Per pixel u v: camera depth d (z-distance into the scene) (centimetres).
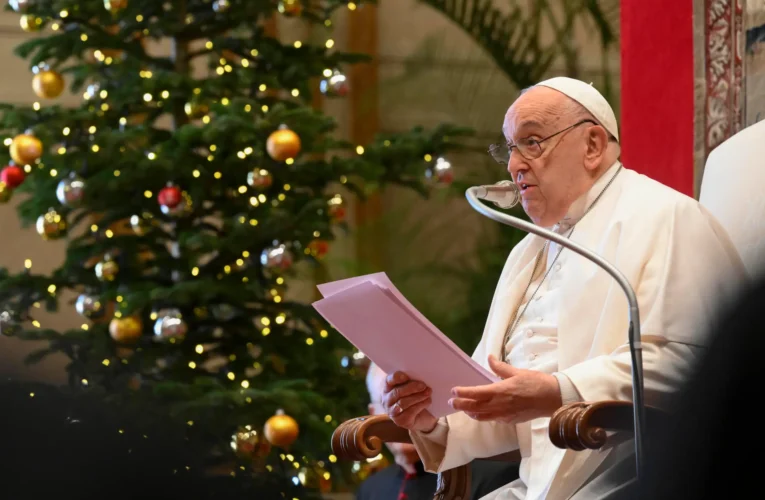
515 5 1152
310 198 804
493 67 1187
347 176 820
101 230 794
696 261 352
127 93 779
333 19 1171
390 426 384
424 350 346
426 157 827
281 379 781
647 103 543
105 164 761
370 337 356
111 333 732
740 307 92
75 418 160
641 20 545
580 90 397
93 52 837
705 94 512
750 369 91
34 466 156
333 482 790
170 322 722
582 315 368
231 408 699
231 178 785
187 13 848
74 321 907
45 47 800
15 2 788
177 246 815
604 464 356
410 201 1164
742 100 495
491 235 1155
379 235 1158
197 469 173
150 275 803
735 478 93
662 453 103
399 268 1153
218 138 739
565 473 357
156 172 743
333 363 791
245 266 804
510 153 405
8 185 762
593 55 1145
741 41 496
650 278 353
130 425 166
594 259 299
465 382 350
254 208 784
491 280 1074
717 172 415
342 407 767
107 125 799
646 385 329
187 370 762
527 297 414
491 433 395
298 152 769
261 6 815
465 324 1066
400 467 615
